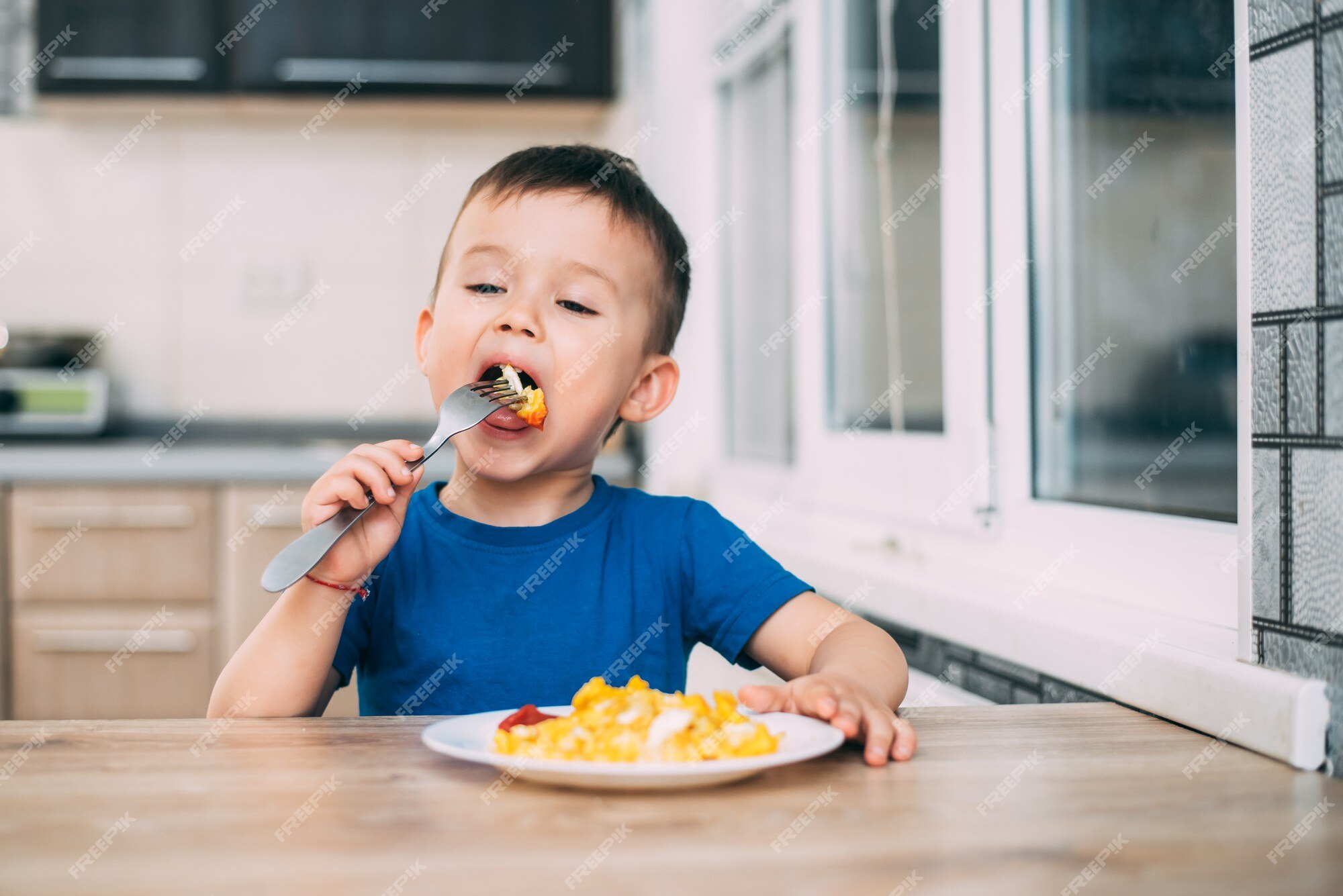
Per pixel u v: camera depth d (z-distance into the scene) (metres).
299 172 2.97
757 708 0.70
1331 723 0.65
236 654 0.84
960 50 1.36
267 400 2.97
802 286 1.92
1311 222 0.69
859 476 1.70
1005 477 1.28
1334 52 0.67
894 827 0.53
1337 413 0.67
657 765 0.55
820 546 1.67
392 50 2.66
